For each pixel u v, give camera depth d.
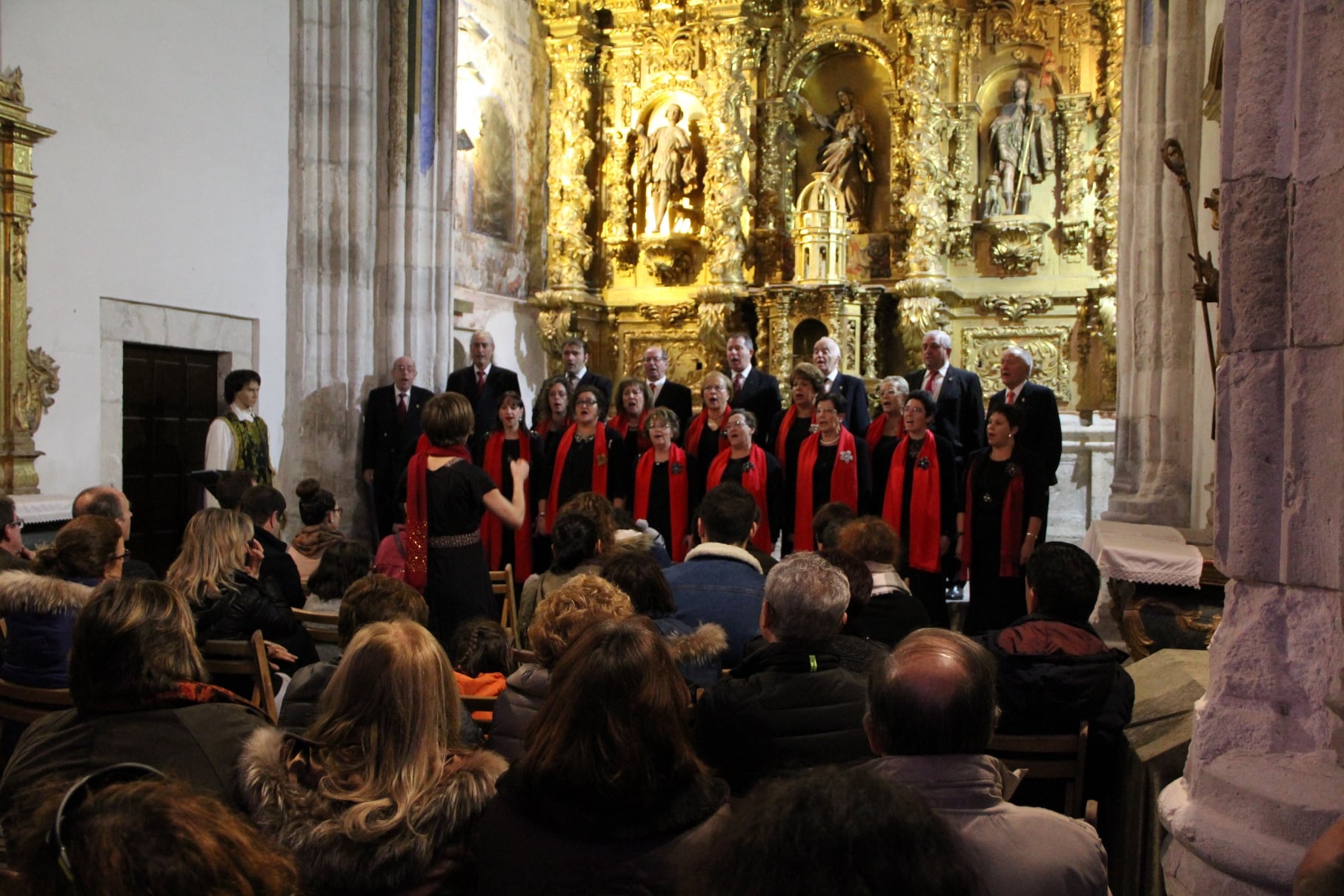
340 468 10.17
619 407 8.42
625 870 2.09
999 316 15.50
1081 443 11.27
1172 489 7.85
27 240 7.15
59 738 2.65
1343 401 2.70
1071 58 15.17
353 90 10.19
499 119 15.14
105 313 7.85
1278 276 2.86
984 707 2.19
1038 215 15.35
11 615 3.74
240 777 2.33
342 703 2.37
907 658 2.23
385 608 3.41
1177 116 7.83
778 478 7.43
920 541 7.01
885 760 2.18
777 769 2.81
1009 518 6.66
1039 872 2.06
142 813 1.38
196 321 8.80
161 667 2.69
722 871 1.27
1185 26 7.81
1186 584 5.58
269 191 9.62
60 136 7.38
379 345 10.65
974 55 15.52
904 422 7.21
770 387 8.85
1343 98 2.71
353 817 2.19
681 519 7.68
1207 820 2.67
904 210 15.29
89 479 7.70
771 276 16.27
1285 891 2.47
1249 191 2.89
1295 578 2.83
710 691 2.99
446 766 2.37
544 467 8.18
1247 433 2.91
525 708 3.04
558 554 4.75
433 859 2.24
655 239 16.20
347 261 10.23
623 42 16.41
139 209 8.13
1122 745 3.59
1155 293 7.98
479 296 14.77
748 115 16.00
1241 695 2.91
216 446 8.23
